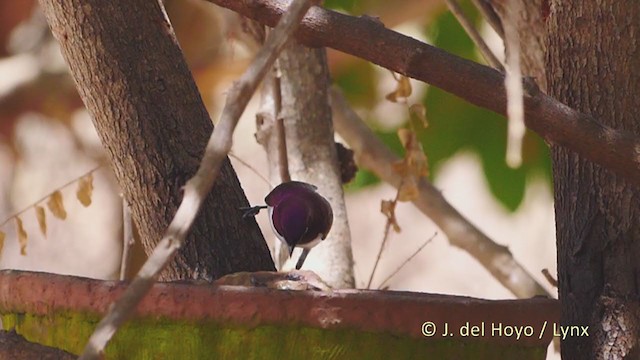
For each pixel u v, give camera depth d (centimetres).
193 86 712
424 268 1235
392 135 830
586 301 702
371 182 838
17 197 1024
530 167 823
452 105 824
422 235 1247
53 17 710
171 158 709
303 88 747
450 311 690
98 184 1046
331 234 743
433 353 691
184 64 712
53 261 1061
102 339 666
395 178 786
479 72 695
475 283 1230
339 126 786
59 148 995
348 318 689
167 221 709
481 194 1373
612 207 702
